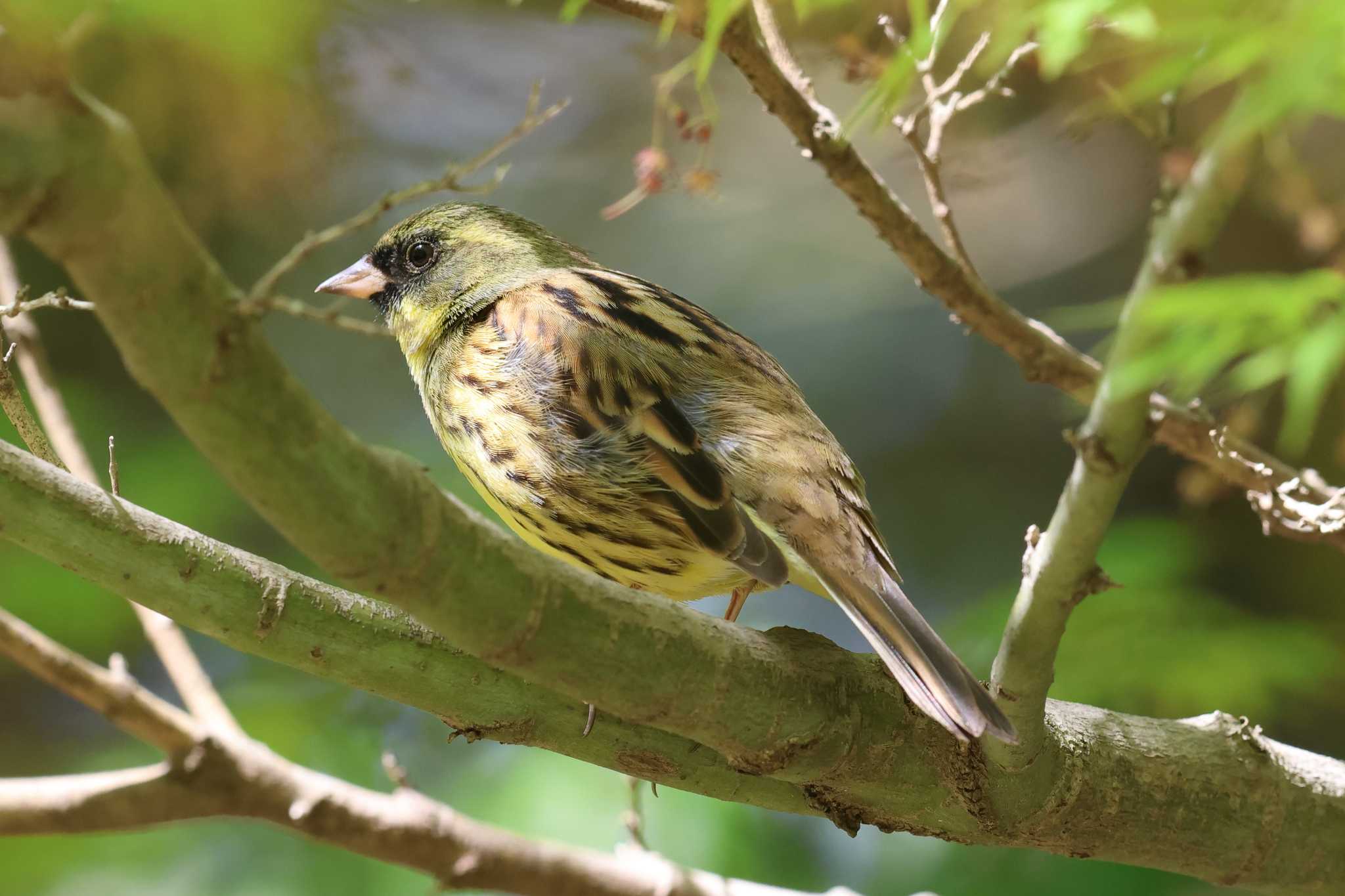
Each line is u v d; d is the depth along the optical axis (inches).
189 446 529.7
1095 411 213.6
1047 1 243.9
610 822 458.0
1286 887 295.4
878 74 323.6
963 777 271.3
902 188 652.7
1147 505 586.6
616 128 674.8
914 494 618.5
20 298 239.1
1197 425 347.9
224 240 575.5
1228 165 201.6
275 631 251.8
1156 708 451.8
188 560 247.8
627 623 236.5
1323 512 332.5
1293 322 202.8
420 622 237.1
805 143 306.8
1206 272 207.3
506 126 659.4
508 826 456.1
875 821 280.2
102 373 556.1
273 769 327.6
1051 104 535.5
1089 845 285.3
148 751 531.8
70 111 155.9
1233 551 558.6
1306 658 456.4
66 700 570.9
